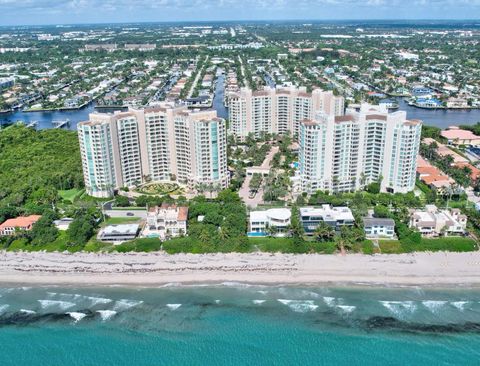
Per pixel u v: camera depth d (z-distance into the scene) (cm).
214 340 17800
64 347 17750
